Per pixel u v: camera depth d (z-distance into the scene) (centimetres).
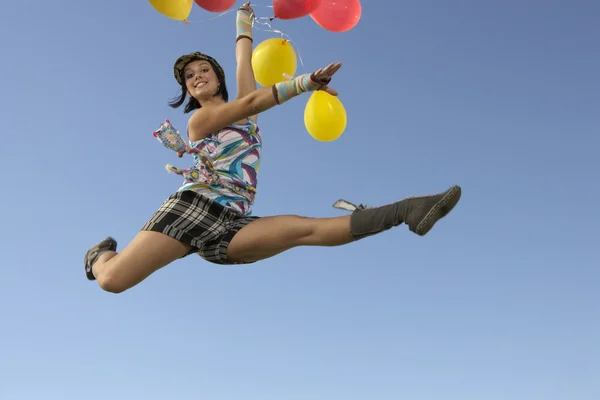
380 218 260
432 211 248
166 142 292
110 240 312
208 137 303
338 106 338
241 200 298
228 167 301
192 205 289
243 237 286
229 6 330
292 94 277
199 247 287
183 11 323
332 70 269
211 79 318
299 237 278
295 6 329
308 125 342
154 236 285
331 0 352
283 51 343
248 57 330
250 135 309
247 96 286
